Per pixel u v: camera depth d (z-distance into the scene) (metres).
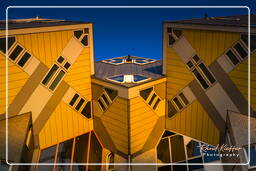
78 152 28.28
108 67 26.75
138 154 22.22
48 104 20.52
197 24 19.84
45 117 20.53
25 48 18.22
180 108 23.03
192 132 22.55
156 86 22.44
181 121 23.22
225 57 18.77
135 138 21.55
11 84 18.03
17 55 17.98
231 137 18.19
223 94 19.50
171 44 22.20
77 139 27.92
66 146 27.52
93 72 23.14
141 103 21.25
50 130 21.11
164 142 27.62
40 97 19.88
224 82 19.22
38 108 19.95
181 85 22.30
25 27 18.05
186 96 22.22
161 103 23.64
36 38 18.69
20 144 17.27
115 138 22.38
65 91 21.41
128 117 20.36
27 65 18.62
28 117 19.08
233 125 18.03
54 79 20.44
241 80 18.17
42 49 19.17
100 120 23.47
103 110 22.80
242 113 18.52
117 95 20.83
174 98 23.20
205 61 20.08
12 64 17.83
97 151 25.73
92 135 26.17
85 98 23.19
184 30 20.91
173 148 27.34
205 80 20.47
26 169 18.52
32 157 19.83
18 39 17.77
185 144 26.75
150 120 22.78
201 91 20.94
